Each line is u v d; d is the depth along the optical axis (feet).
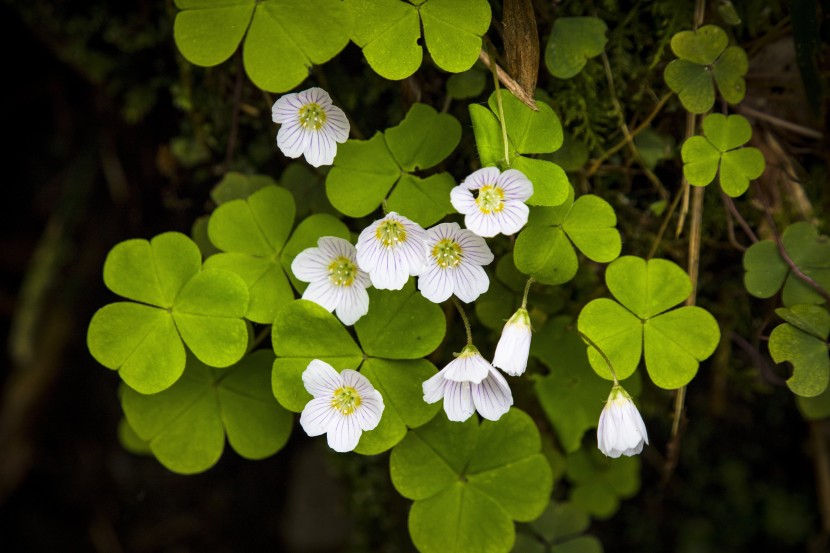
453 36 1.21
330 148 1.22
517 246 1.24
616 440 1.21
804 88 1.31
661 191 1.37
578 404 1.37
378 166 1.25
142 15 1.45
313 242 1.27
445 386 1.20
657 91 1.34
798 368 1.27
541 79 1.34
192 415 1.30
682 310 1.26
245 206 1.29
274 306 1.26
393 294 1.24
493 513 1.28
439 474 1.27
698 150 1.28
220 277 1.25
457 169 1.35
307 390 1.19
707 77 1.28
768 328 1.36
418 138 1.26
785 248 1.31
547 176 1.21
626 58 1.33
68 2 1.47
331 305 1.23
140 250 1.26
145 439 1.29
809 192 1.37
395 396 1.23
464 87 1.31
